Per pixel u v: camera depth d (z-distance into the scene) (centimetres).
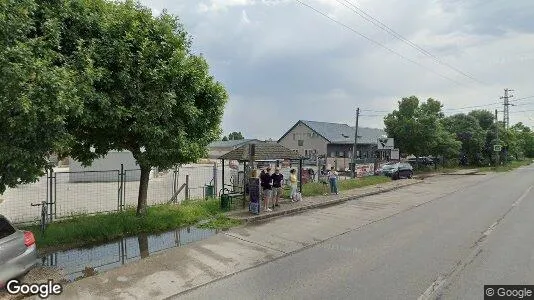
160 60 1080
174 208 1387
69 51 974
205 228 1241
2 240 699
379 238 1134
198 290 716
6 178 820
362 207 1741
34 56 810
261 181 1560
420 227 1294
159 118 1115
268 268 848
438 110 4144
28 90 757
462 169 4978
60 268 839
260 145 1714
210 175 3538
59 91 796
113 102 1026
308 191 2044
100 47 1008
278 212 1507
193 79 1171
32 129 785
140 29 1085
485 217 1489
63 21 955
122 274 800
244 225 1307
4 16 746
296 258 927
